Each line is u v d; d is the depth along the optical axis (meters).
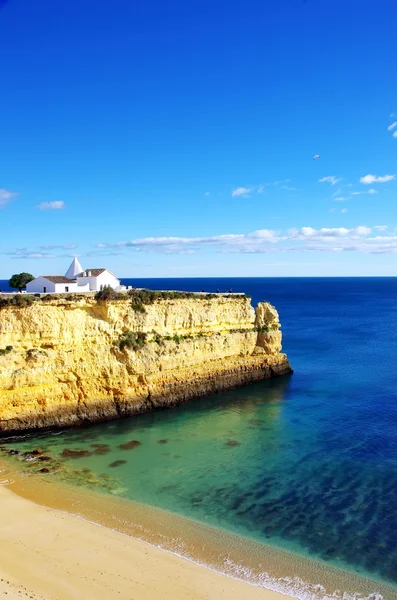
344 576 20.58
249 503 26.62
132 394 43.72
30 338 39.12
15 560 20.89
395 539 23.20
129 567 20.83
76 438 37.06
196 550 22.22
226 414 43.50
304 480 29.48
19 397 37.88
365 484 28.88
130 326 44.78
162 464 31.92
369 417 41.56
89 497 27.00
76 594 18.95
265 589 19.70
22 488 27.89
